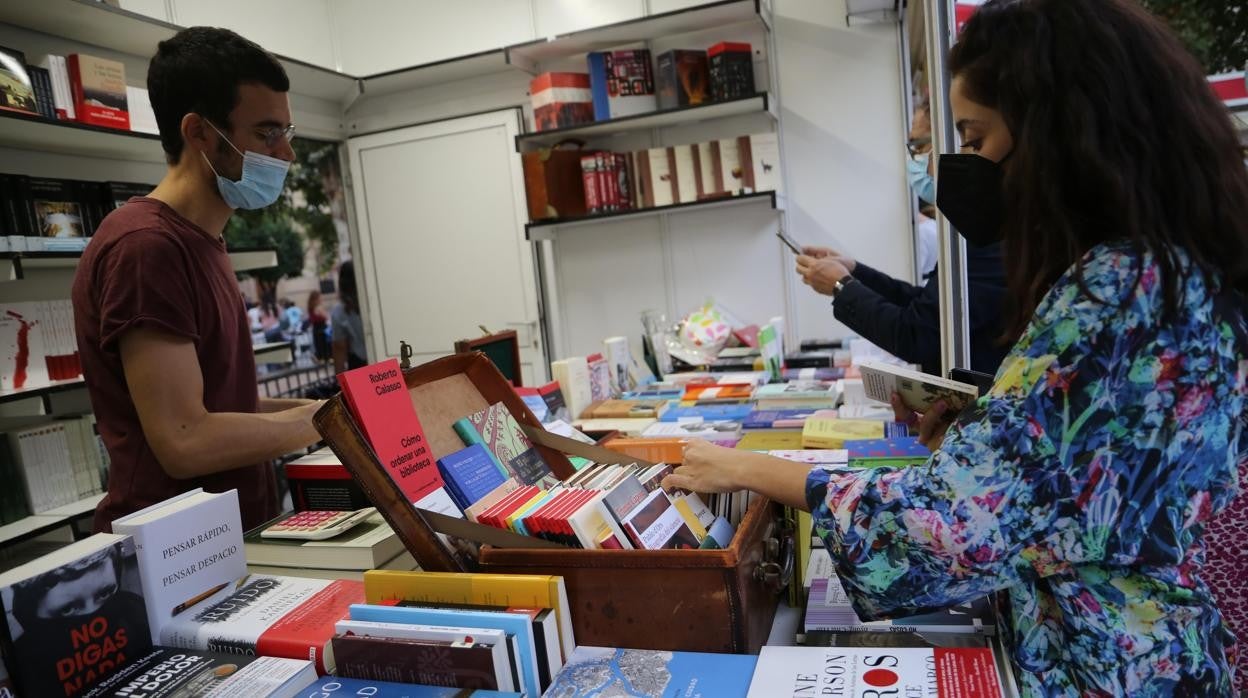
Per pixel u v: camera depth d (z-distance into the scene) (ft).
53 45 10.22
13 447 8.63
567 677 2.88
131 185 10.08
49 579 2.82
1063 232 2.30
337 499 4.71
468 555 3.50
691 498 3.68
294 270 14.89
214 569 3.54
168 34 10.52
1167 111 2.21
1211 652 2.36
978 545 2.32
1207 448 2.26
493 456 4.15
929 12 5.32
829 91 12.97
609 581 3.12
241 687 2.80
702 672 2.85
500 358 7.32
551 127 13.03
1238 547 3.74
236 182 5.15
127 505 4.83
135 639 3.10
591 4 14.11
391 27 15.34
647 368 12.32
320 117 15.24
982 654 2.76
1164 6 4.24
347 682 2.88
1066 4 2.31
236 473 5.15
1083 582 2.40
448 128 15.14
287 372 14.74
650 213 12.80
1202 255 2.22
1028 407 2.27
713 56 12.25
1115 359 2.18
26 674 2.71
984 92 2.52
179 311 4.64
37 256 8.39
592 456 4.52
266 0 14.01
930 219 11.57
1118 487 2.21
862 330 6.69
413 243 15.75
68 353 9.31
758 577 3.28
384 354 16.28
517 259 15.08
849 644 3.07
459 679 2.78
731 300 13.96
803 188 13.29
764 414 7.39
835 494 2.68
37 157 9.84
